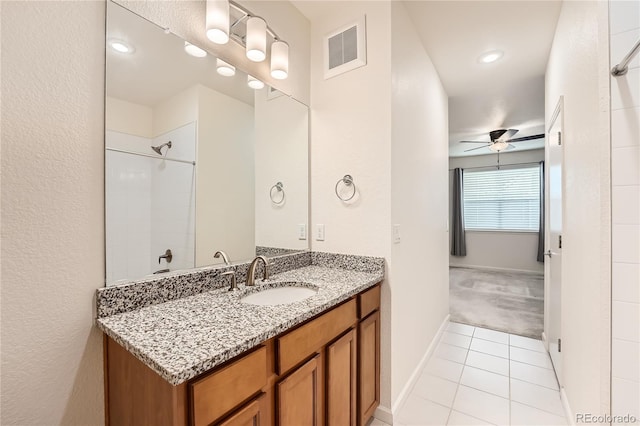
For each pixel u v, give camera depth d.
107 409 0.97
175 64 1.22
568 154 1.68
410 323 1.91
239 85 1.50
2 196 0.79
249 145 1.57
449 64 2.46
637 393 1.06
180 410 0.69
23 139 0.82
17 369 0.81
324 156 1.85
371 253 1.67
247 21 1.36
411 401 1.78
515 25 1.97
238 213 1.51
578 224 1.46
